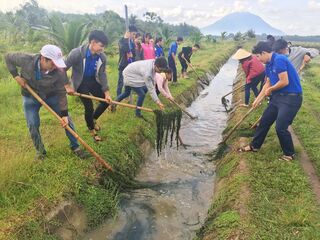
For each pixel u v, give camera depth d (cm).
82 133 702
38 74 503
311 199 500
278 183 546
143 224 543
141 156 739
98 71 627
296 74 589
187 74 1678
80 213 503
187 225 544
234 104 1270
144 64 754
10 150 570
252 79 1005
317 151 668
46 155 586
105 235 508
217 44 4909
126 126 775
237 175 580
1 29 3042
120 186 619
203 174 724
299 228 430
